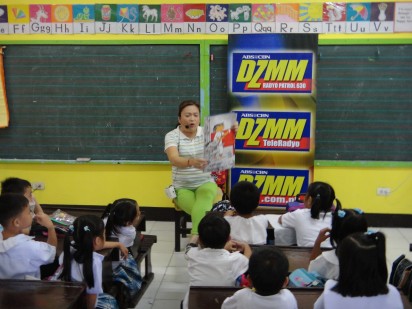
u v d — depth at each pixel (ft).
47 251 7.80
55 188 16.19
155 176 15.90
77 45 15.24
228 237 7.49
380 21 14.39
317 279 7.09
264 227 8.94
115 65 15.29
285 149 14.48
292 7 14.52
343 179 15.39
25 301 6.20
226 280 7.17
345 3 14.38
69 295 6.36
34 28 15.21
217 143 10.75
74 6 15.02
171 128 15.56
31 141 15.90
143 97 15.44
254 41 14.06
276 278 5.77
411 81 14.69
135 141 15.72
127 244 9.96
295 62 14.02
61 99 15.60
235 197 8.81
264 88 14.25
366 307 5.59
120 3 14.93
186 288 11.33
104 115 15.62
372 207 15.46
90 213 11.23
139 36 15.08
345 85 14.85
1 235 7.97
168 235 14.89
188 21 14.85
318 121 15.12
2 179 16.16
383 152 15.15
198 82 15.23
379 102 14.88
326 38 14.60
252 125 14.47
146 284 11.32
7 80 15.56
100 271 7.66
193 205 11.51
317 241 7.98
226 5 14.66
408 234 14.85
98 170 15.99
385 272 5.69
